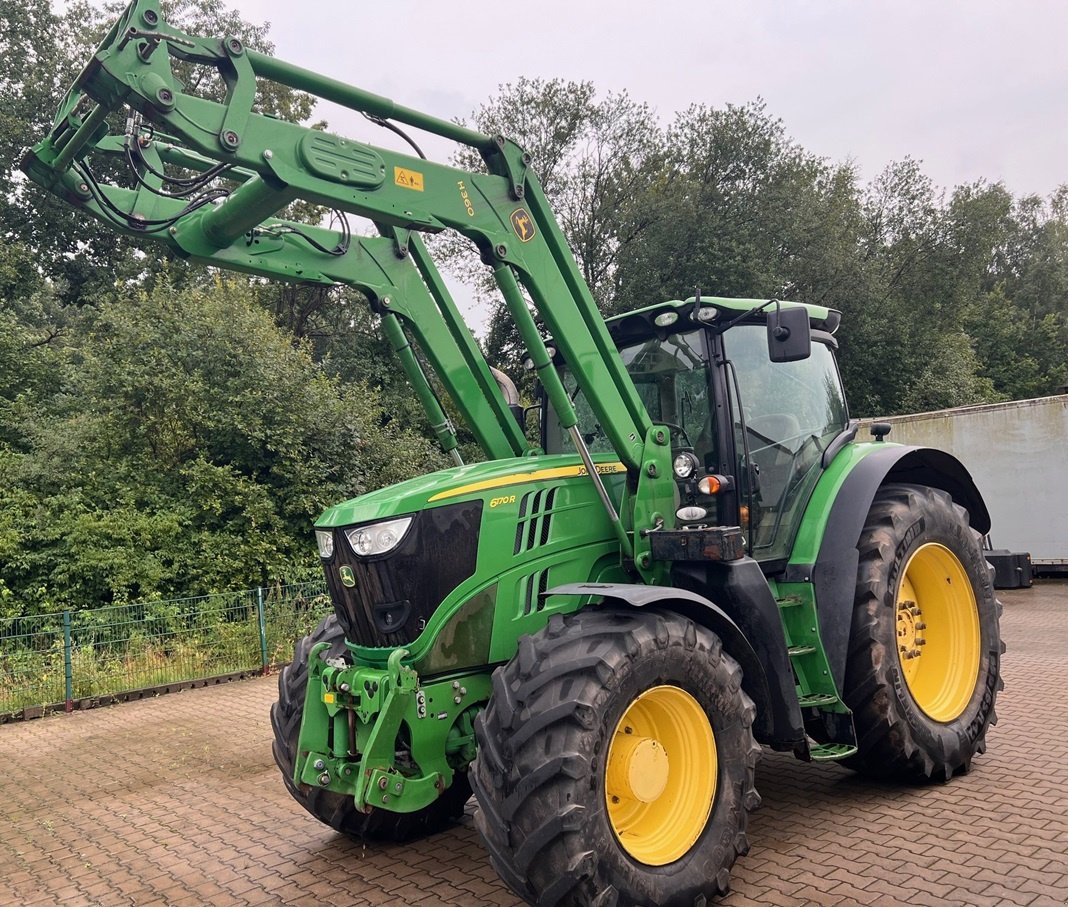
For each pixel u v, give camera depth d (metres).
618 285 23.16
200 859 4.04
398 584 3.32
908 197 26.25
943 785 4.30
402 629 3.31
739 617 3.59
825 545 4.23
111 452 12.22
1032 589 11.77
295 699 3.94
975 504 5.37
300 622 9.95
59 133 3.15
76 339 17.30
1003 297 39.69
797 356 3.78
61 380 15.09
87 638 8.70
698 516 3.68
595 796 2.77
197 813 4.76
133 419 12.20
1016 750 4.81
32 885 3.85
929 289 26.03
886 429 5.12
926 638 4.75
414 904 3.35
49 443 12.25
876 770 4.23
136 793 5.24
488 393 4.43
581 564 3.72
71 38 21.92
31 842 4.45
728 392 4.12
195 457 12.48
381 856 3.91
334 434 13.13
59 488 11.77
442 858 3.85
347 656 3.67
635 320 4.38
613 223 23.14
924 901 3.00
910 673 4.63
